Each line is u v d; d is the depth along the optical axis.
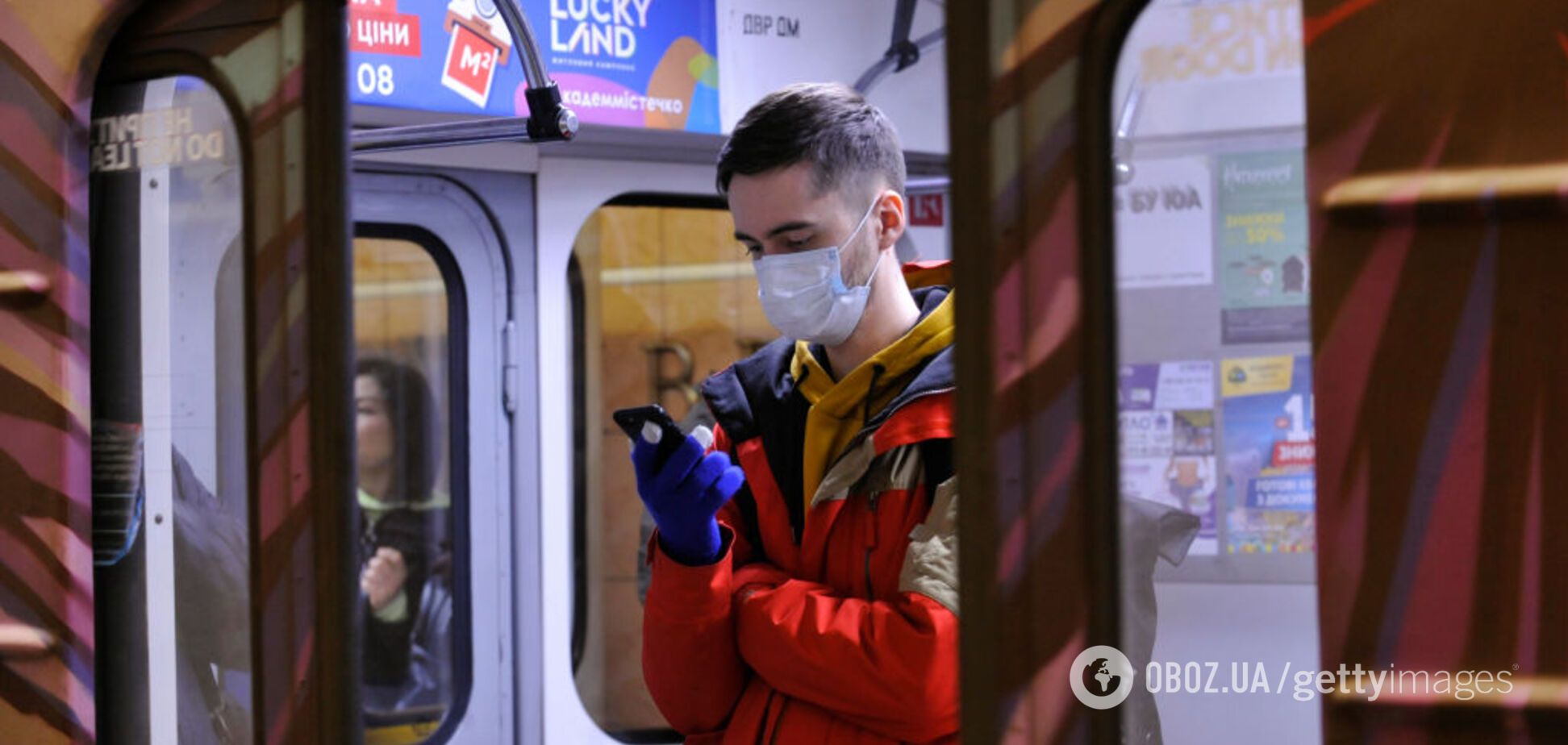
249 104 1.93
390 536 3.76
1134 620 1.56
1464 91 1.34
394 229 3.50
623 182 3.69
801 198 2.03
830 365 2.18
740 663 2.12
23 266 2.04
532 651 3.67
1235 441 2.51
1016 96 1.51
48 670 2.02
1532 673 1.31
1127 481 1.54
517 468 3.64
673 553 2.05
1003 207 1.51
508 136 2.60
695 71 3.37
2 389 2.05
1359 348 1.37
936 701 1.90
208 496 1.97
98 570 2.07
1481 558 1.33
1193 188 2.34
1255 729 2.00
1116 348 1.50
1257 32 1.54
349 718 1.88
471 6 3.16
